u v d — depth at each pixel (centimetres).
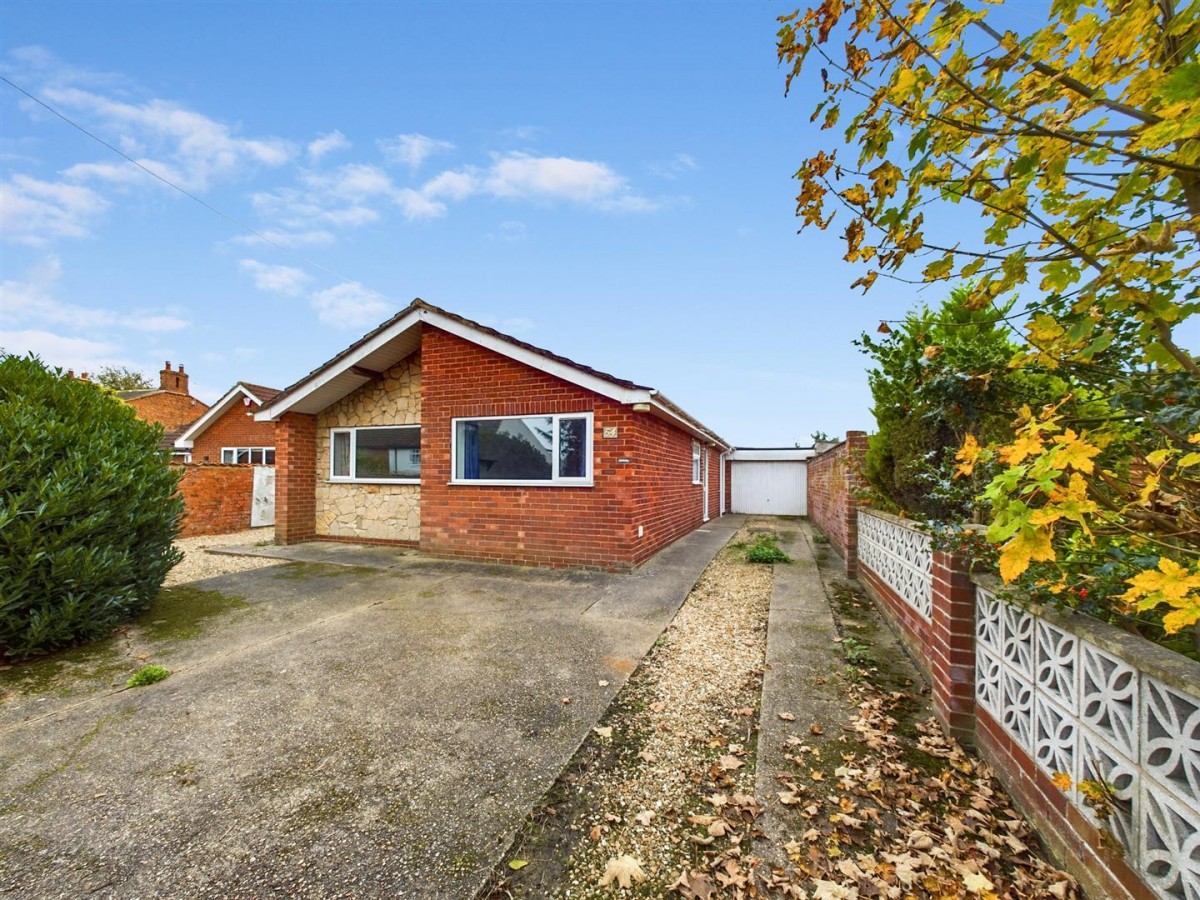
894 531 465
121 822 220
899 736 290
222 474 1174
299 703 328
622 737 293
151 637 446
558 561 743
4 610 377
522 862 200
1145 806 153
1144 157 134
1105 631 177
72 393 466
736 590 633
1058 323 173
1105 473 176
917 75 157
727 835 217
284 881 189
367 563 770
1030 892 183
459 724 303
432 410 823
